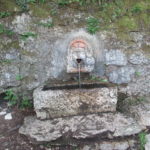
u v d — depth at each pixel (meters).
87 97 1.93
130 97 2.20
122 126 1.80
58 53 2.11
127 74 2.18
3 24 2.06
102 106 1.96
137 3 2.12
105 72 2.16
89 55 2.03
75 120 1.89
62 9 2.06
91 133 1.74
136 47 2.14
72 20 2.08
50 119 1.94
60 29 2.08
